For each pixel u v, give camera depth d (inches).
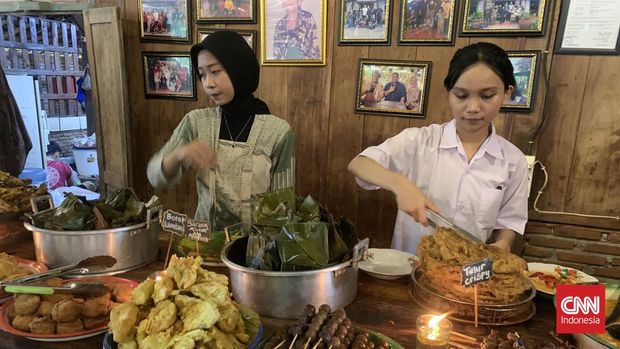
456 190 64.4
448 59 97.7
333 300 43.6
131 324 33.9
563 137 92.3
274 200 50.6
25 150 147.7
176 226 50.9
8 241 63.8
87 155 190.7
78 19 159.8
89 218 53.5
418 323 36.3
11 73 179.8
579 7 86.1
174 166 61.1
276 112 115.3
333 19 105.3
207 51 66.6
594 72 87.7
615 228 91.4
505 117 95.0
